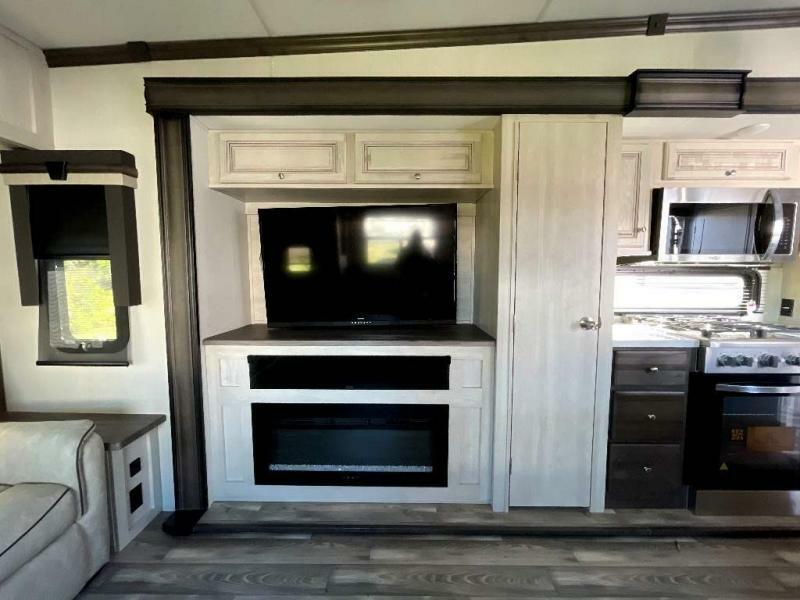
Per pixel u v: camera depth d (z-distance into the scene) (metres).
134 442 1.93
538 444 2.04
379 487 2.13
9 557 1.27
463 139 2.06
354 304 2.31
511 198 1.91
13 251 2.06
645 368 2.02
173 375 2.02
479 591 1.62
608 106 1.83
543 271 1.95
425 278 2.27
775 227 2.21
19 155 1.87
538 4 1.70
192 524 1.96
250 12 1.71
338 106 1.83
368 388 2.08
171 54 1.93
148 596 1.59
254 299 2.58
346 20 1.77
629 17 1.80
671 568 1.75
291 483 2.13
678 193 2.21
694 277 2.71
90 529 1.62
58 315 2.08
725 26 1.83
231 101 1.83
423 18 1.77
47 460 1.56
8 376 2.12
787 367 1.95
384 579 1.68
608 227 1.93
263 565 1.76
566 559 1.80
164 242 1.94
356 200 2.46
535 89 1.81
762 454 2.04
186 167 1.91
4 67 1.76
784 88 1.80
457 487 2.12
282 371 2.08
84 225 2.00
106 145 1.99
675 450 2.05
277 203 2.51
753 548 1.88
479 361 2.04
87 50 1.93
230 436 2.12
